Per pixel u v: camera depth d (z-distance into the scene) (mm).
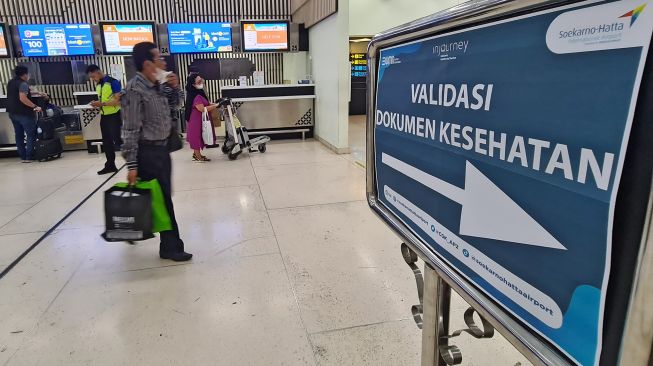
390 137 939
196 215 3734
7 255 2980
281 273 2648
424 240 833
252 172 5285
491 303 640
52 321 2186
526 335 572
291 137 8039
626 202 404
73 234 3359
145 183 2588
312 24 7328
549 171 499
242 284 2525
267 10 9430
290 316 2191
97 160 6328
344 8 5863
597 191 436
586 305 471
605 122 417
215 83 9336
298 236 3230
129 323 2162
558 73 467
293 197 4215
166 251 2844
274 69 9656
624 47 388
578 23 434
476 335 830
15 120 6043
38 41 7273
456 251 719
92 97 6832
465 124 652
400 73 856
